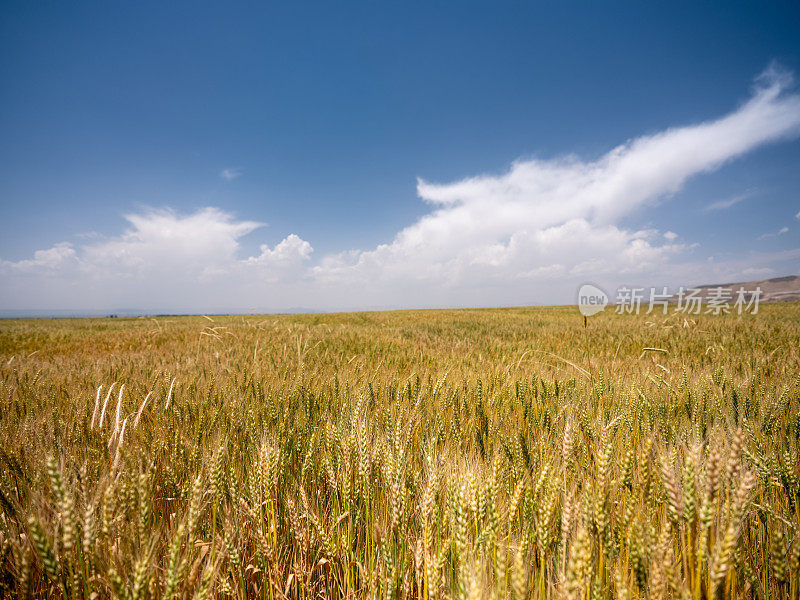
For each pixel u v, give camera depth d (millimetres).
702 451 1494
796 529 1101
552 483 1189
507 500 1385
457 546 1014
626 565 990
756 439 1584
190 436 1925
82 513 1116
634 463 1459
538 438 1912
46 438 1787
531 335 7992
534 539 1138
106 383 2986
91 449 1627
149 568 950
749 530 1252
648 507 1204
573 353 5148
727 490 1032
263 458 1375
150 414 2148
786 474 1285
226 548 1134
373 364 4277
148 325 14555
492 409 2340
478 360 4773
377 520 1341
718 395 2389
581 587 812
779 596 1001
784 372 3164
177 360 4539
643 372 3268
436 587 976
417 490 1429
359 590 1116
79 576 969
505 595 873
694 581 879
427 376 3162
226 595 1151
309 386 2678
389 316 21719
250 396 2605
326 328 10445
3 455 1464
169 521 1388
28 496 1337
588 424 1948
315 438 1786
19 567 1058
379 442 1623
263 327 10383
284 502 1412
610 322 11609
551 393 2631
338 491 1433
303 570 1187
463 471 1299
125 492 1207
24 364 4277
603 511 1039
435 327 10984
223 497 1394
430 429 2041
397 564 1152
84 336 9055
